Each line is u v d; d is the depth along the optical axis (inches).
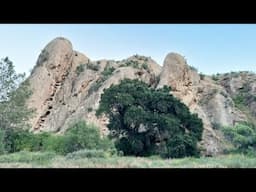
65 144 1579.7
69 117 3016.7
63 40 3577.8
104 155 1110.4
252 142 2105.1
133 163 836.6
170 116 1798.7
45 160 937.5
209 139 2596.0
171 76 3036.4
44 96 3257.9
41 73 3366.1
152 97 1802.4
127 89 1804.9
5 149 1569.9
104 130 2608.3
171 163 888.3
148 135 1763.0
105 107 1801.2
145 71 3196.4
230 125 3026.6
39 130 3068.4
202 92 3410.4
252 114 3380.9
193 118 1863.9
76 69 3516.2
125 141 1734.7
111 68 3334.2
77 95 3255.4
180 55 3147.1
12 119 1702.8
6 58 1708.9
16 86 1739.7
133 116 1716.3
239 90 3693.4
